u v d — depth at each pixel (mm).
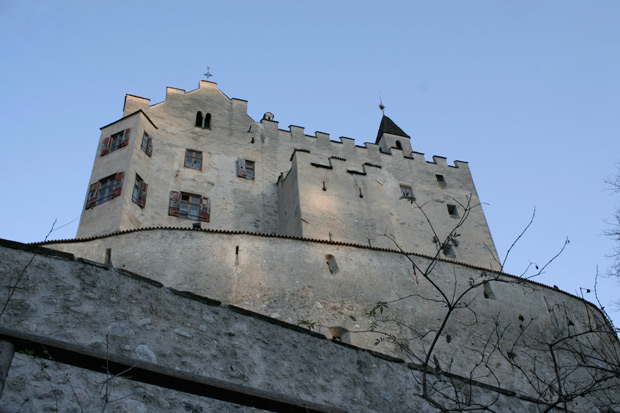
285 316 20406
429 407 11719
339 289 21797
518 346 22938
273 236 22500
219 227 30359
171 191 30656
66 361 7387
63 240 21031
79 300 9156
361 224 29281
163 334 9570
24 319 8500
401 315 21828
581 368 22797
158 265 20672
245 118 37062
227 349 10094
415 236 32875
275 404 8047
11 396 7398
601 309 11258
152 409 8336
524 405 12875
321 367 11000
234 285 20703
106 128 31609
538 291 25609
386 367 11906
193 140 34125
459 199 36969
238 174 33469
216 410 8898
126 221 26578
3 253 9094
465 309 23094
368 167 32375
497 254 33938
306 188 29719
